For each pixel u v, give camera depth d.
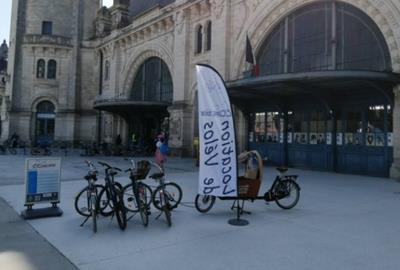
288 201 8.82
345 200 9.66
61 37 40.84
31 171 7.59
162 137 17.77
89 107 41.53
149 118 32.69
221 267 4.85
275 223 7.21
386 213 8.11
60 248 5.61
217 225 7.03
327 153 17.50
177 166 18.97
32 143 39.94
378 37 15.70
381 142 15.38
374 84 14.44
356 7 16.53
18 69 40.44
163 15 29.03
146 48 32.06
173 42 28.59
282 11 19.80
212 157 7.29
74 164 19.91
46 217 7.56
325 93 16.83
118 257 5.21
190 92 26.16
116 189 6.99
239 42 22.05
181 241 5.99
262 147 20.86
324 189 11.55
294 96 19.02
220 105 7.38
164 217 7.66
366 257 5.25
